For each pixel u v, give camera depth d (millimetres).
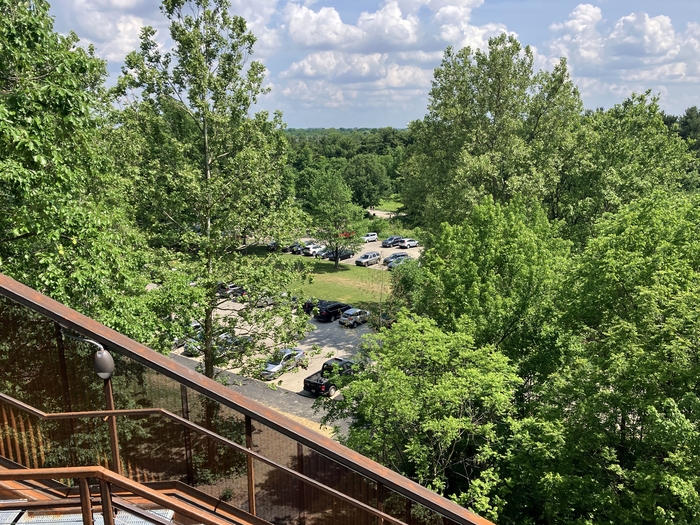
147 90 17156
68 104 9633
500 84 29438
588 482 11180
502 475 13758
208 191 16453
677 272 13695
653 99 27500
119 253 11461
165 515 3271
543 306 17672
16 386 3398
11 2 9266
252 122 17734
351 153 117375
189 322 15023
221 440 3094
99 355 2842
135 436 3500
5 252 9828
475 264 18547
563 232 26719
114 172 13680
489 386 13469
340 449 3203
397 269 28875
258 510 3502
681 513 9727
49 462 3475
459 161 27922
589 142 27609
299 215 18359
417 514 3588
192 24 16625
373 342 15477
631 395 11836
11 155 9133
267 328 17141
